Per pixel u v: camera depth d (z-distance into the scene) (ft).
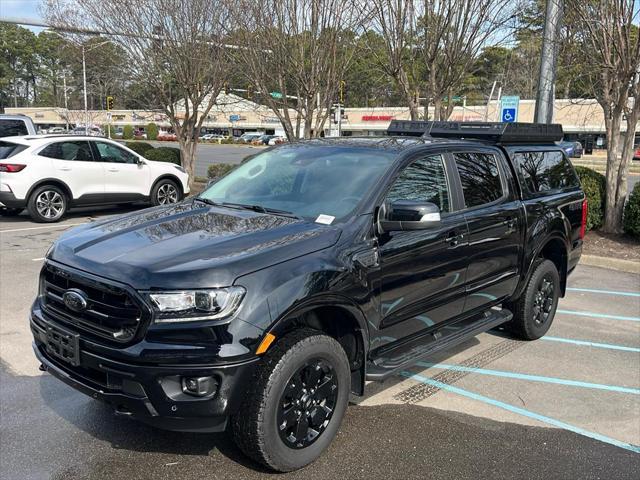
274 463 10.59
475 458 11.80
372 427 12.92
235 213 13.16
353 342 12.30
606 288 25.98
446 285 14.28
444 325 14.84
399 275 12.75
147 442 12.00
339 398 11.55
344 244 11.68
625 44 31.68
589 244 33.17
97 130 160.56
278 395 10.32
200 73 51.57
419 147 14.42
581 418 13.76
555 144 20.62
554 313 19.65
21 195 37.14
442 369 16.52
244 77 47.73
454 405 14.21
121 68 52.80
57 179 38.45
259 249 10.73
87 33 51.37
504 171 17.12
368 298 11.92
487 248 15.56
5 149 38.06
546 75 33.35
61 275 10.98
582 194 20.89
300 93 40.75
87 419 12.89
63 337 10.67
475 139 17.66
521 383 15.69
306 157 14.98
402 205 12.11
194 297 9.64
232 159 122.21
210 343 9.64
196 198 15.05
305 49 38.68
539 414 13.89
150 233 11.78
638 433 13.12
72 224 38.40
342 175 13.62
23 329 18.39
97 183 40.63
